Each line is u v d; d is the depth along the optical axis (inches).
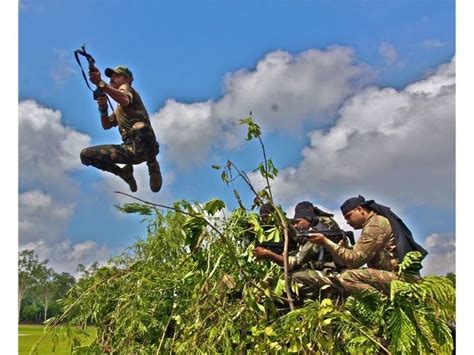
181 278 155.3
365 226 145.1
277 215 147.3
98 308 162.1
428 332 122.5
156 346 152.2
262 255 146.2
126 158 215.3
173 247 162.6
